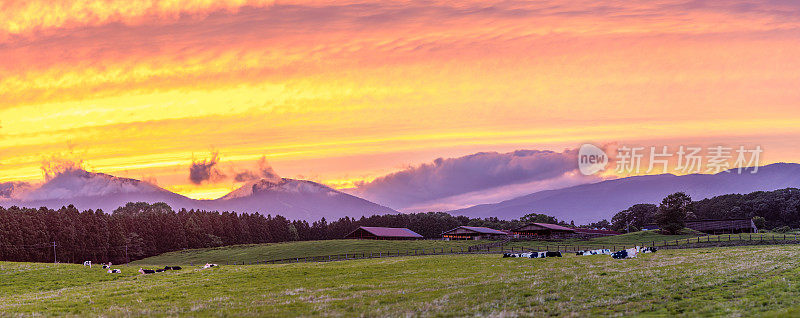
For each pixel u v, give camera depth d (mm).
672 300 40250
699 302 38656
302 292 53094
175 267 89688
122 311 44469
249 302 47375
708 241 121188
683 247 117125
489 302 42688
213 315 40875
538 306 40031
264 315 40031
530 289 48531
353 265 83500
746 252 86438
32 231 172375
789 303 36031
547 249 134125
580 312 37062
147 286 63312
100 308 47562
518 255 90938
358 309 41312
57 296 57375
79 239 185000
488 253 116812
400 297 47000
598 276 56812
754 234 131000
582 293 45125
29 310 47438
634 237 154000
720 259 73938
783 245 104188
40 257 170375
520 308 39688
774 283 44906
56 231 181125
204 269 84312
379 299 46188
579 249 131000
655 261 74438
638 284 49031
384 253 137750
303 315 39469
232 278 68625
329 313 39750
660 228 163250
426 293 48906
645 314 35656
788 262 64312
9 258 163125
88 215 197625
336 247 162250
